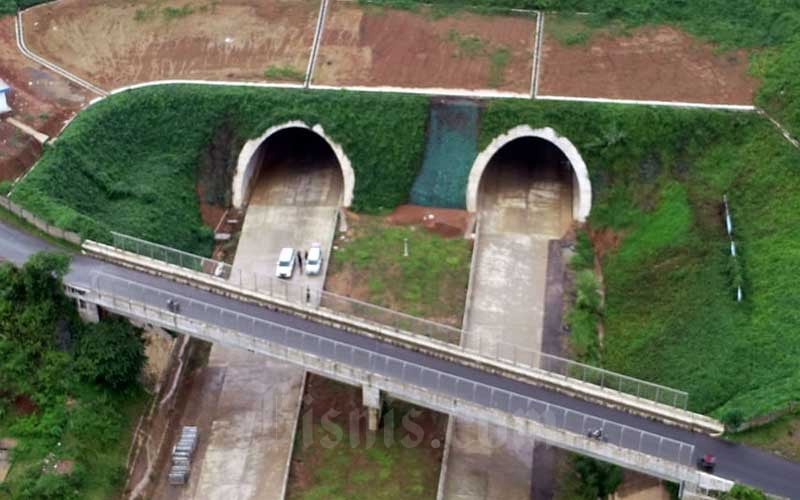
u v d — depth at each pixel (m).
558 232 75.75
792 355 58.38
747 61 80.31
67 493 53.12
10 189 68.00
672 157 75.44
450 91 79.44
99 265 63.59
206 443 60.28
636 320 66.12
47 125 74.88
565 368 58.72
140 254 64.75
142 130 77.69
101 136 75.25
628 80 79.62
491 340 63.50
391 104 78.56
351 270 70.81
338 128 77.69
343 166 77.38
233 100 78.62
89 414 57.22
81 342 59.66
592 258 73.31
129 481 56.97
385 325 60.69
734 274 64.81
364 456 58.56
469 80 80.25
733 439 53.47
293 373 64.44
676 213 71.62
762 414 53.69
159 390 62.84
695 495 51.34
